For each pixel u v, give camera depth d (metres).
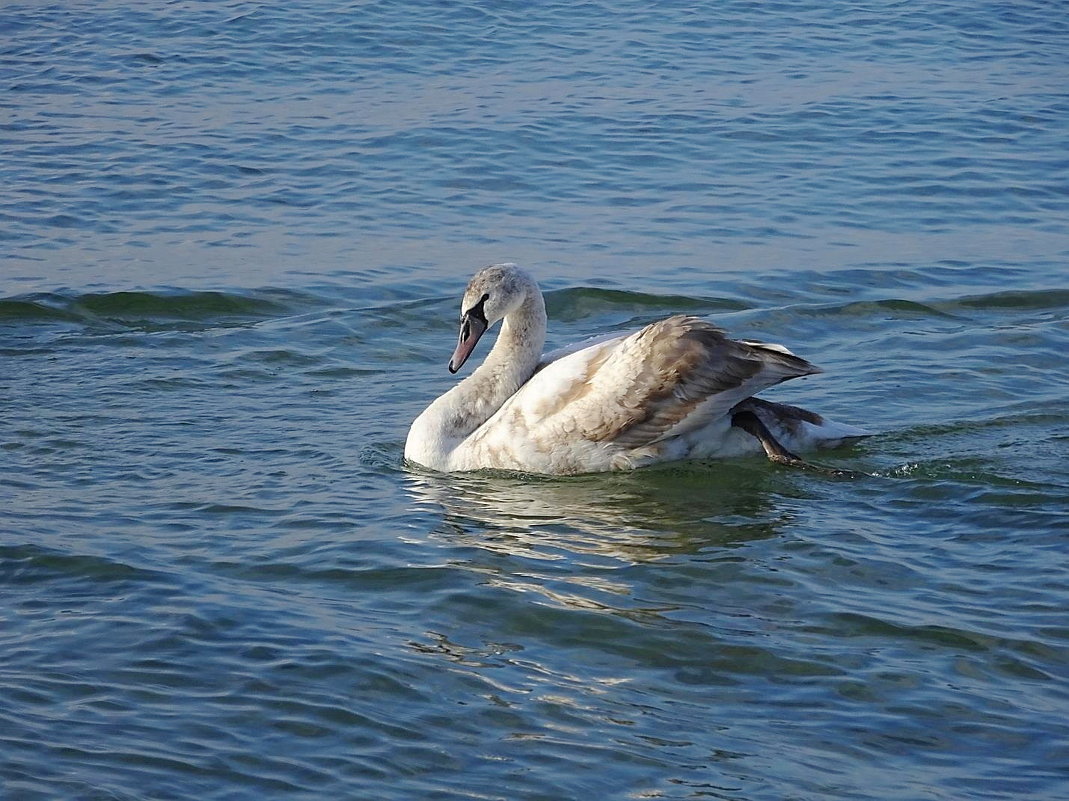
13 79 32.31
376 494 14.16
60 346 18.50
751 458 14.88
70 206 24.41
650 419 14.54
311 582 12.07
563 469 14.73
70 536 12.88
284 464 14.91
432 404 15.29
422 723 9.80
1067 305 20.03
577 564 12.38
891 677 10.38
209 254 22.16
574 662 10.70
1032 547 12.44
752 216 23.92
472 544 12.84
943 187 25.38
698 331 14.56
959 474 14.06
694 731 9.71
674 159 26.94
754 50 34.44
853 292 20.59
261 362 18.02
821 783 9.08
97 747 9.41
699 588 11.87
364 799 8.88
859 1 38.59
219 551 12.66
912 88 31.45
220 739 9.55
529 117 29.22
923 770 9.23
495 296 15.28
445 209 24.39
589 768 9.27
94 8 37.56
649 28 36.16
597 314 20.08
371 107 30.23
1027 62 33.69
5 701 9.97
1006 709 9.93
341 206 24.53
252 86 31.88
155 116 29.73
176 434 15.66
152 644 10.87
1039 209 24.33
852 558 12.34
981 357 17.70
